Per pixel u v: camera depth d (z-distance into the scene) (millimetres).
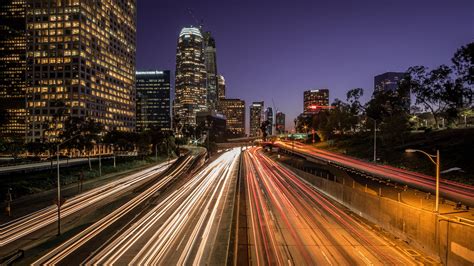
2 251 28750
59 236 31719
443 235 24969
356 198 41156
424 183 50562
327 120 149625
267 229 33688
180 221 36906
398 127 86125
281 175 80625
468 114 103062
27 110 173250
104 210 42969
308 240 30172
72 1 173625
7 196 45656
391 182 52281
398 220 31250
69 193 54969
